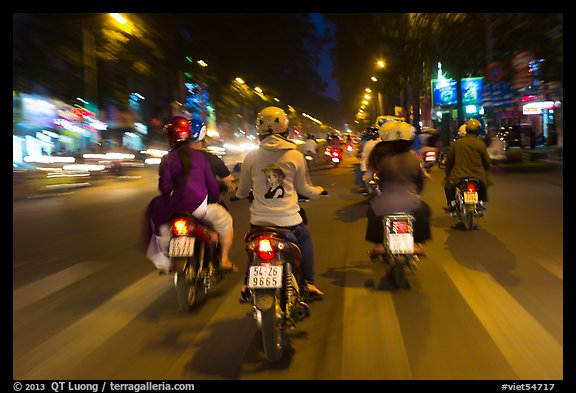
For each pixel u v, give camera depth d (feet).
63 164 78.07
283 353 14.32
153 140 144.97
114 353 14.73
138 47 78.89
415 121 122.93
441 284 19.99
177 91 136.36
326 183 61.82
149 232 18.22
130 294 20.31
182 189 17.54
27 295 20.42
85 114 93.76
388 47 76.07
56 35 74.13
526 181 53.78
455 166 29.35
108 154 90.53
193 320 17.21
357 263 23.71
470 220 29.22
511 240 27.12
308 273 16.70
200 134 18.37
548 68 50.19
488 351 14.06
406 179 19.49
